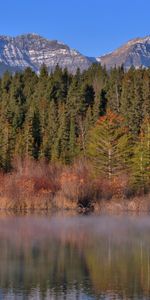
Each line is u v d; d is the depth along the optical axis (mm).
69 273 42125
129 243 56875
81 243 56594
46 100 172750
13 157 131125
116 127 125812
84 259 47625
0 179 102062
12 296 35500
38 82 192750
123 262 46562
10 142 139000
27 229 67812
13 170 120688
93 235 62812
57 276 40938
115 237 61312
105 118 119875
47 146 141875
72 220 79438
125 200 100250
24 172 111188
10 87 190000
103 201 99125
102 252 51281
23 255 49406
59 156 138500
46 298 34969
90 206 98250
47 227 70062
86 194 99125
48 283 38688
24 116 163250
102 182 104062
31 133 139875
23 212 91938
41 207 96938
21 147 137875
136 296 35531
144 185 109812
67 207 97188
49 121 154375
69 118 152500
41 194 98188
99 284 38406
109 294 35969
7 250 52031
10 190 97938
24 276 40938
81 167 115875
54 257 48562
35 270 42938
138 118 147000
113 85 175875
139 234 63844
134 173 110938
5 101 175500
